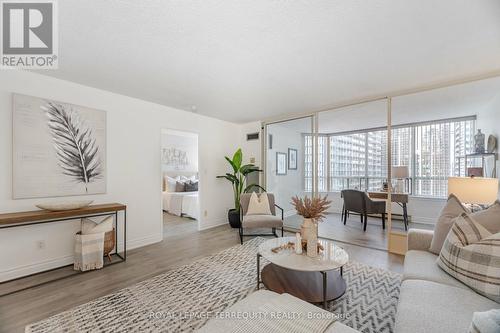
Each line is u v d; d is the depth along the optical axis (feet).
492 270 4.15
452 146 14.61
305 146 14.30
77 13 4.99
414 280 4.84
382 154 17.70
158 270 8.41
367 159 18.45
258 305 4.12
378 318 5.64
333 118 15.10
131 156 10.89
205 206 14.61
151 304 6.28
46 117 8.42
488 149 11.21
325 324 3.58
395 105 12.14
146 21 5.27
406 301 4.10
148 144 11.57
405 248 9.90
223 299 6.51
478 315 2.80
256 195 13.14
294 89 9.79
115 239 9.91
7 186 7.67
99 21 5.27
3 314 5.83
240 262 9.10
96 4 4.72
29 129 8.07
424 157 15.64
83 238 8.29
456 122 14.48
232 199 16.57
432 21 5.28
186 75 8.30
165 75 8.31
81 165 9.29
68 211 8.04
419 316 3.64
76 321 5.57
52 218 7.61
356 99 11.27
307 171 14.28
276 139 15.44
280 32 5.71
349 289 6.97
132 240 10.85
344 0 4.61
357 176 18.97
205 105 12.27
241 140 17.11
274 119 15.10
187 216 17.63
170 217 17.62
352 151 19.24
